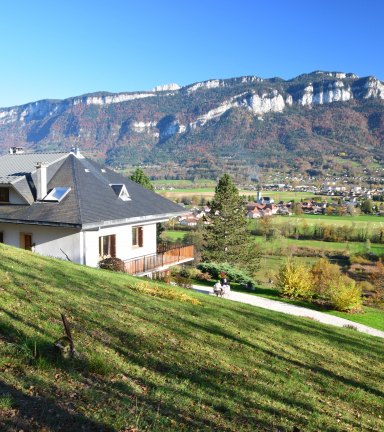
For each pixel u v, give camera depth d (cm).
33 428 396
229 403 599
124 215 1938
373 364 1120
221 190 4222
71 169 2197
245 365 802
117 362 637
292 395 709
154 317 971
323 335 1357
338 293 2366
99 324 798
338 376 909
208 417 534
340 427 618
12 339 604
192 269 3036
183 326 962
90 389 516
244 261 4281
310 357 1010
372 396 830
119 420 454
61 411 443
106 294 1079
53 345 595
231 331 1047
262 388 701
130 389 554
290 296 2566
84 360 595
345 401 759
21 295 848
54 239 1822
